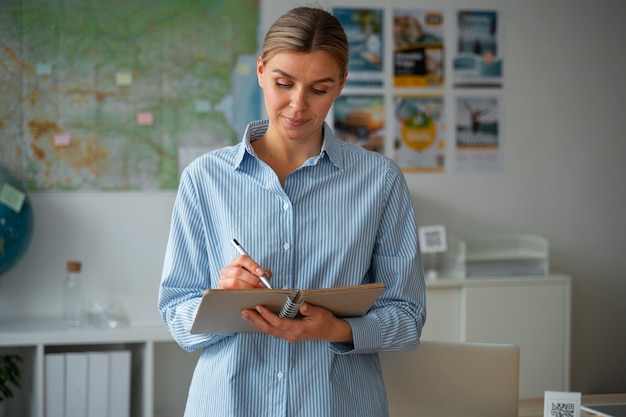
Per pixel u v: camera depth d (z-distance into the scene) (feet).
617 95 14.89
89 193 13.08
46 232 12.94
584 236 14.89
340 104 13.96
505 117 14.52
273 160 5.17
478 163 14.44
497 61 14.42
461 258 13.35
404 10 14.06
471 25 14.30
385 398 5.31
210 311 4.55
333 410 4.93
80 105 13.00
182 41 13.29
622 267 14.99
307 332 4.67
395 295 5.24
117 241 13.19
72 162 13.01
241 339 4.97
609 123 14.89
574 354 14.92
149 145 13.25
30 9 12.79
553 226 14.76
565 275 13.65
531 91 14.58
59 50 12.90
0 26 12.70
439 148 14.29
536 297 13.29
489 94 14.43
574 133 14.78
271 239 4.99
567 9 14.64
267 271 4.77
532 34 14.55
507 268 13.56
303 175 5.09
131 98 13.15
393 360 6.93
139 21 13.14
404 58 14.10
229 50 13.43
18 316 12.85
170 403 13.19
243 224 5.02
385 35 14.02
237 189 5.08
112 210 13.16
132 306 12.90
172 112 13.30
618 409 7.49
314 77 4.69
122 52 13.10
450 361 6.95
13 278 12.84
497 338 13.15
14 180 12.11
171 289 5.22
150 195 13.28
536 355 13.30
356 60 13.94
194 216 5.16
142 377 12.05
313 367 4.95
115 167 13.15
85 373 11.69
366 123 14.05
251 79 13.52
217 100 13.43
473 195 14.44
